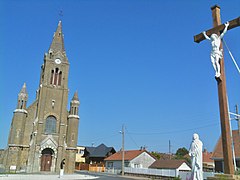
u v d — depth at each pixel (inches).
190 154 388.5
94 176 1777.8
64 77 2240.4
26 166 1925.4
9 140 2009.1
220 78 420.2
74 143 2128.4
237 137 1428.4
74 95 2262.6
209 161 2486.5
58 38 2340.1
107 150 3309.5
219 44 432.5
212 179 385.4
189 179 389.7
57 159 2025.1
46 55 2228.1
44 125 2069.4
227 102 414.9
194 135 393.1
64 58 2278.5
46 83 2161.7
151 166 2367.1
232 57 437.7
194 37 471.2
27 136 2060.8
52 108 2128.4
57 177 1466.5
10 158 1932.8
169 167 2150.6
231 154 391.2
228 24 424.8
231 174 377.7
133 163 2517.2
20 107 2063.2
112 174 2345.0
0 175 1365.7
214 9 456.8
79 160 3772.1
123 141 2196.1
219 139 1587.1
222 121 408.2
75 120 2181.3
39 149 1990.7
